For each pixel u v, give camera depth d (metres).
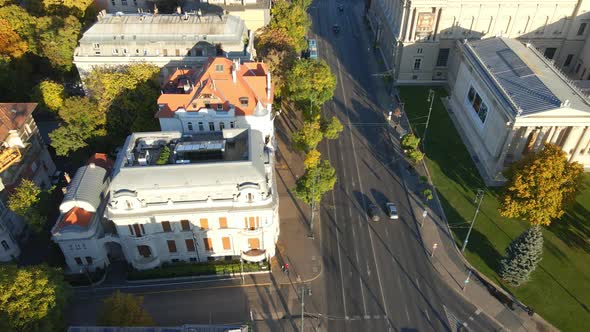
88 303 80.69
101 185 85.88
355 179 108.06
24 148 94.19
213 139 87.44
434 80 146.50
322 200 102.12
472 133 117.81
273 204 80.94
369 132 123.62
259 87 100.94
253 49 131.00
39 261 88.38
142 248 84.19
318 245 91.69
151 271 84.88
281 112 129.50
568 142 102.00
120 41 118.44
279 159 113.19
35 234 93.75
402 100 137.25
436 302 81.50
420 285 84.38
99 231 83.06
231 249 86.81
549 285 83.94
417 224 96.44
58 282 71.00
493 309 80.19
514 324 77.75
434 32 136.75
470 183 106.38
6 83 119.62
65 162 111.06
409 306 80.75
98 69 112.94
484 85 110.56
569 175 85.88
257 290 83.19
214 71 100.19
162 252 85.62
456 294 82.75
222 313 79.38
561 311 79.62
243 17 139.38
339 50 166.25
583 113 95.31
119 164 81.88
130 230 80.50
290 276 85.56
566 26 136.38
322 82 112.69
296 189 94.56
